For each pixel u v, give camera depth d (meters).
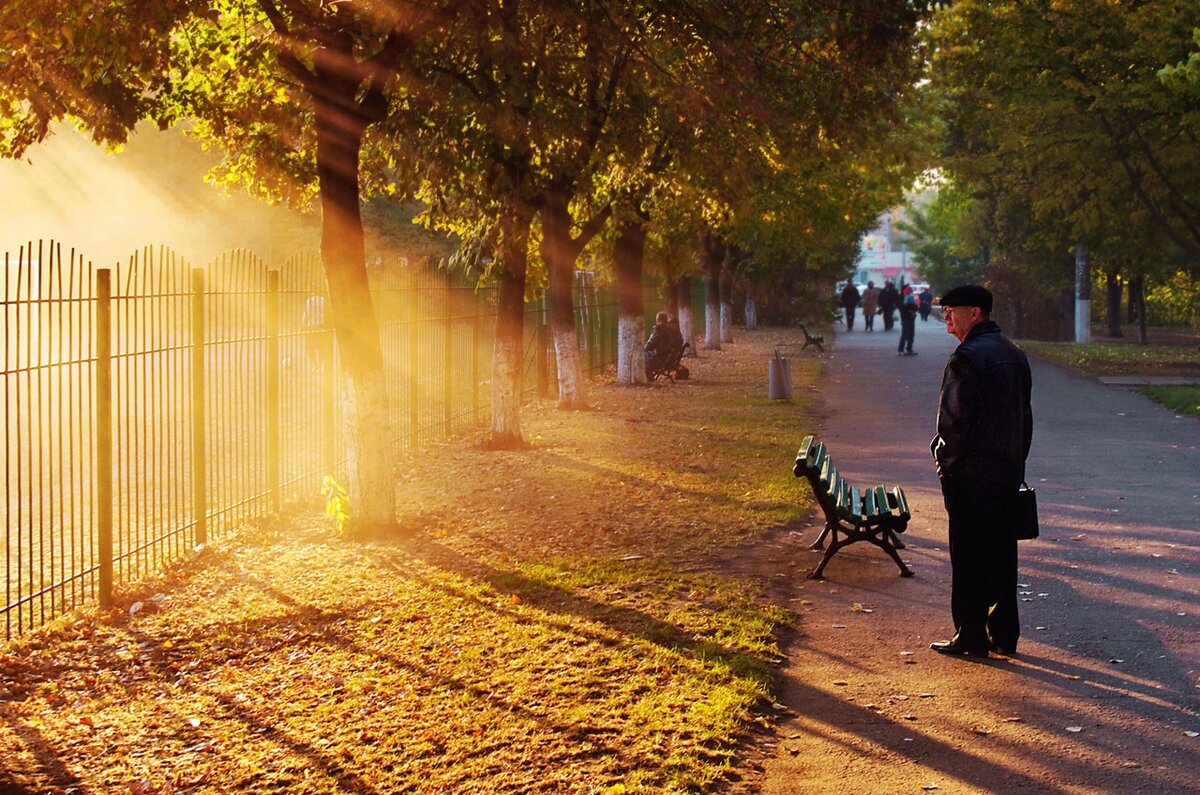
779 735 5.57
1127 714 5.82
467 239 17.05
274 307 11.71
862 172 27.91
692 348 33.81
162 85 11.45
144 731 5.74
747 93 14.10
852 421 18.83
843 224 36.41
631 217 18.41
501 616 7.66
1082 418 18.66
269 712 5.96
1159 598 8.03
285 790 4.95
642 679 6.29
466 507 11.68
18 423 7.36
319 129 10.27
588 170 14.73
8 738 5.65
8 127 10.22
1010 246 44.25
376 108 10.39
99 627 7.70
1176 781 4.99
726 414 19.75
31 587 7.47
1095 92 26.02
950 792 4.89
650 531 10.41
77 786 5.05
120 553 8.73
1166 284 45.41
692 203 19.67
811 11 14.23
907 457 14.82
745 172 15.73
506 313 15.75
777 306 55.91
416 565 9.23
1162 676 6.41
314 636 7.34
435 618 7.65
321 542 10.30
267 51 11.55
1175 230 30.22
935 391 23.61
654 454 15.16
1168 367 28.66
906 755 5.30
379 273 14.66
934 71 28.73
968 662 6.70
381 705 5.98
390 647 7.04
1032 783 4.98
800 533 10.34
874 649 6.96
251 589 8.63
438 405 17.12
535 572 8.84
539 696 6.04
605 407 20.97
